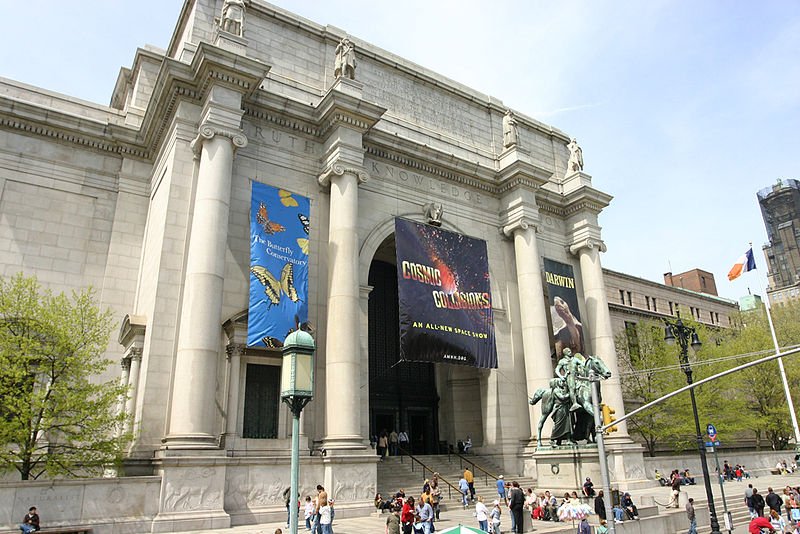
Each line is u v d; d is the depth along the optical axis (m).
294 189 29.27
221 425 23.94
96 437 21.52
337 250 27.89
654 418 49.06
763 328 58.16
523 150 38.47
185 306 23.05
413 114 37.53
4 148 27.92
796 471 53.75
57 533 17.39
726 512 25.62
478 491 29.00
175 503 20.16
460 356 32.03
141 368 24.33
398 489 27.77
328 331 26.98
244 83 26.61
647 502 27.48
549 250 40.78
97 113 31.42
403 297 30.61
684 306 72.44
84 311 22.83
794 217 155.50
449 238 33.78
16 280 24.14
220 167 25.00
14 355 20.34
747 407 56.19
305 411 26.08
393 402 37.84
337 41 35.03
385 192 33.22
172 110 27.38
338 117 29.47
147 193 30.81
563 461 28.39
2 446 20.31
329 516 18.56
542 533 20.11
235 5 28.25
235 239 26.81
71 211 28.81
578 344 37.16
